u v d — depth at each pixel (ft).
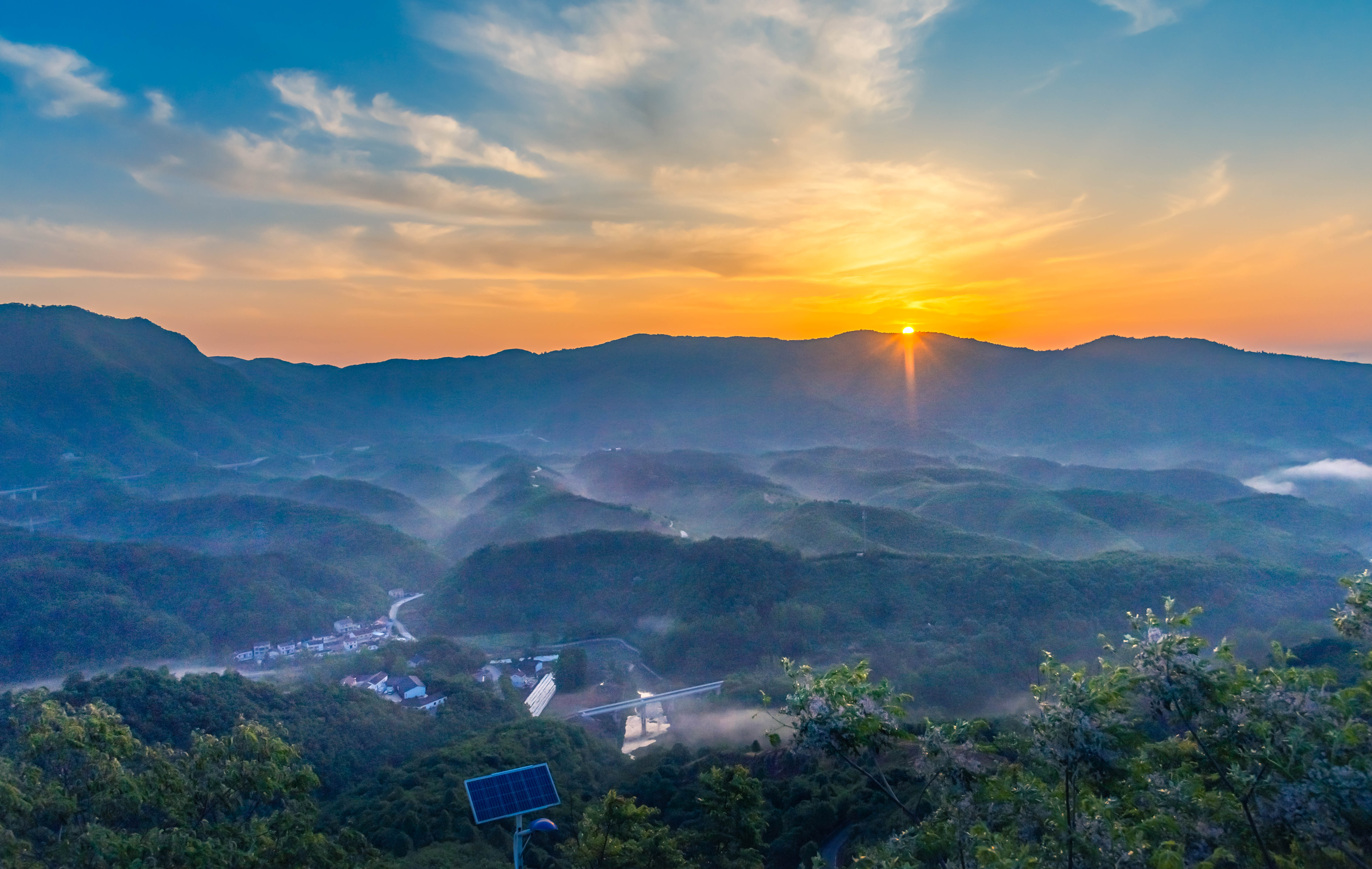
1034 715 50.60
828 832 157.28
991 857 47.75
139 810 84.48
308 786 94.02
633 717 433.07
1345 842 45.24
